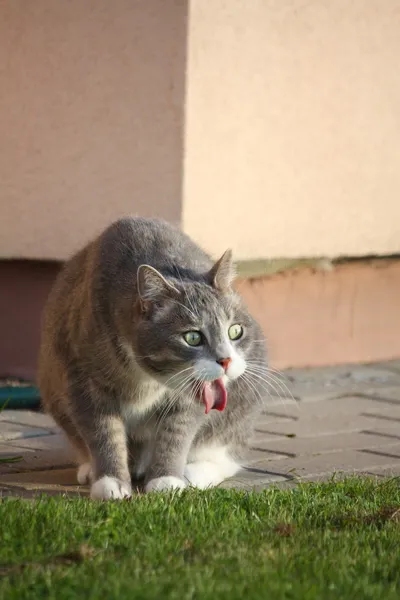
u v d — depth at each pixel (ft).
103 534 21.11
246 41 38.37
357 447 31.96
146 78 37.24
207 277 26.68
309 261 43.52
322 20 40.75
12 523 21.43
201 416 27.09
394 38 43.24
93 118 38.24
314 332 43.91
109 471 26.25
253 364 27.73
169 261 26.99
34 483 27.25
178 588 17.97
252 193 39.52
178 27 36.55
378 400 38.68
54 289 29.48
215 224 38.45
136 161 37.70
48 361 28.66
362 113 42.70
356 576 19.39
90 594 17.69
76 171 38.70
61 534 20.99
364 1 41.98
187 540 20.92
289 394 38.99
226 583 18.33
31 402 35.60
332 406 37.47
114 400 26.55
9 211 39.86
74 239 38.83
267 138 39.73
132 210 37.91
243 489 26.63
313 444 32.19
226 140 38.32
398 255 45.80
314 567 19.52
